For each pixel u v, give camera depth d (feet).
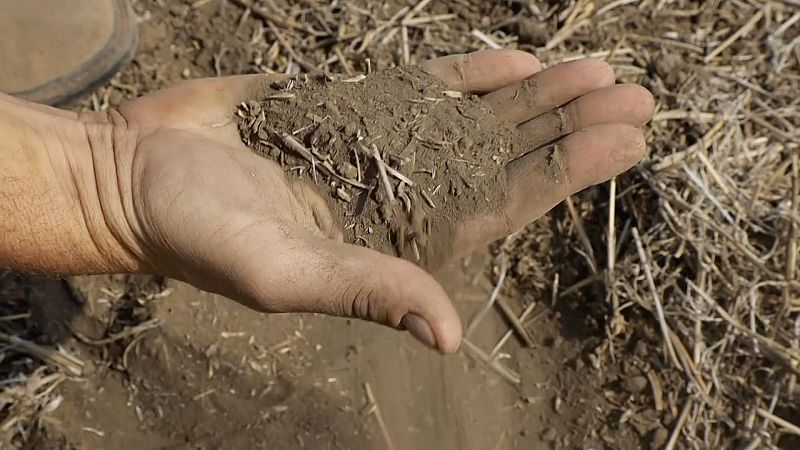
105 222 1.55
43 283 1.85
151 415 1.80
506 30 2.06
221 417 1.80
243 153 1.59
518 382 1.85
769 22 2.06
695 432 1.78
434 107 1.64
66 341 1.84
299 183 1.58
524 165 1.58
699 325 1.82
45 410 1.79
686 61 2.03
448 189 1.58
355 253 1.45
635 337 1.84
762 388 1.79
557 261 1.90
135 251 1.57
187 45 2.03
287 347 1.85
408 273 1.42
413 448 1.81
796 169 1.93
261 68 2.01
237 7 2.06
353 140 1.59
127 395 1.82
